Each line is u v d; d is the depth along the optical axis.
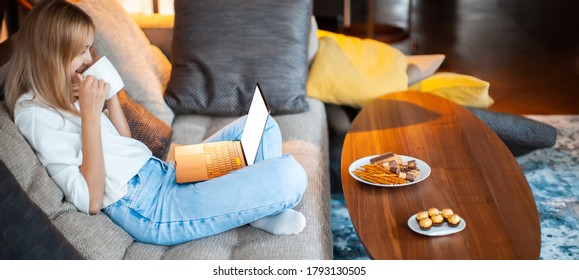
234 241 2.03
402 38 5.51
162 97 2.98
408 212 1.92
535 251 1.70
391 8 6.51
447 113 2.77
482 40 5.43
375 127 2.64
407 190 2.05
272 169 2.03
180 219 1.99
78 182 1.89
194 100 3.01
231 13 3.08
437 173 2.17
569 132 3.56
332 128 3.05
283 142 2.73
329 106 3.26
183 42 3.09
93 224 1.91
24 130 1.90
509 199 1.97
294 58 3.06
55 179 1.91
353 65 3.23
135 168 2.03
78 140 1.93
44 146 1.89
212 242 2.01
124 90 2.66
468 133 2.53
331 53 3.28
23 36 1.91
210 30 3.07
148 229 1.99
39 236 1.60
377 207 1.95
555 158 3.28
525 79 4.47
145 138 2.54
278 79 3.02
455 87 3.21
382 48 3.32
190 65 3.04
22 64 1.91
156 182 2.07
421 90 3.28
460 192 2.03
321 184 2.40
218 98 3.01
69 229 1.83
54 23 1.89
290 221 2.01
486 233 1.78
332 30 5.85
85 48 1.98
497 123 3.04
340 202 2.98
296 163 2.08
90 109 1.91
